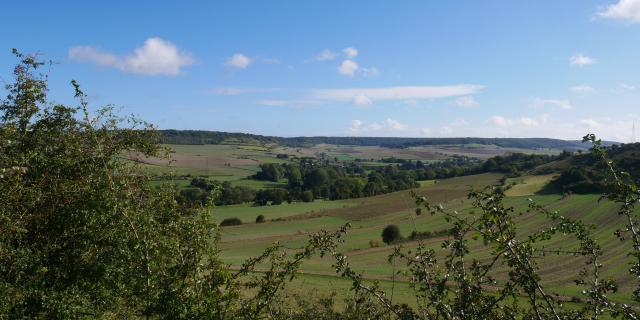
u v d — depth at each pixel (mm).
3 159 8211
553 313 4195
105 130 10562
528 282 4297
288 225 71438
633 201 4148
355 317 5688
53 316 7707
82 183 9250
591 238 4535
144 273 6016
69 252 8469
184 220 7188
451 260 4641
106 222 7328
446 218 4508
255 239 61938
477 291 4410
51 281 8680
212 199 6934
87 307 7781
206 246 6176
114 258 7406
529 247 4410
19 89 10328
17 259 7781
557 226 4441
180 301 5500
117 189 7449
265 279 6129
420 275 4887
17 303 7562
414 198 4645
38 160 9297
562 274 25312
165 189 10266
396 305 4918
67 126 10359
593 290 4270
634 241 4148
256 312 5824
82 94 8281
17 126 9828
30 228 8914
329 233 5746
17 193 8344
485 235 4242
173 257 5988
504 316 4461
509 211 4266
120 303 7418
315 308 7324
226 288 5871
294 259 5965
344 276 5234
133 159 11039
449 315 4531
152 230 6625
